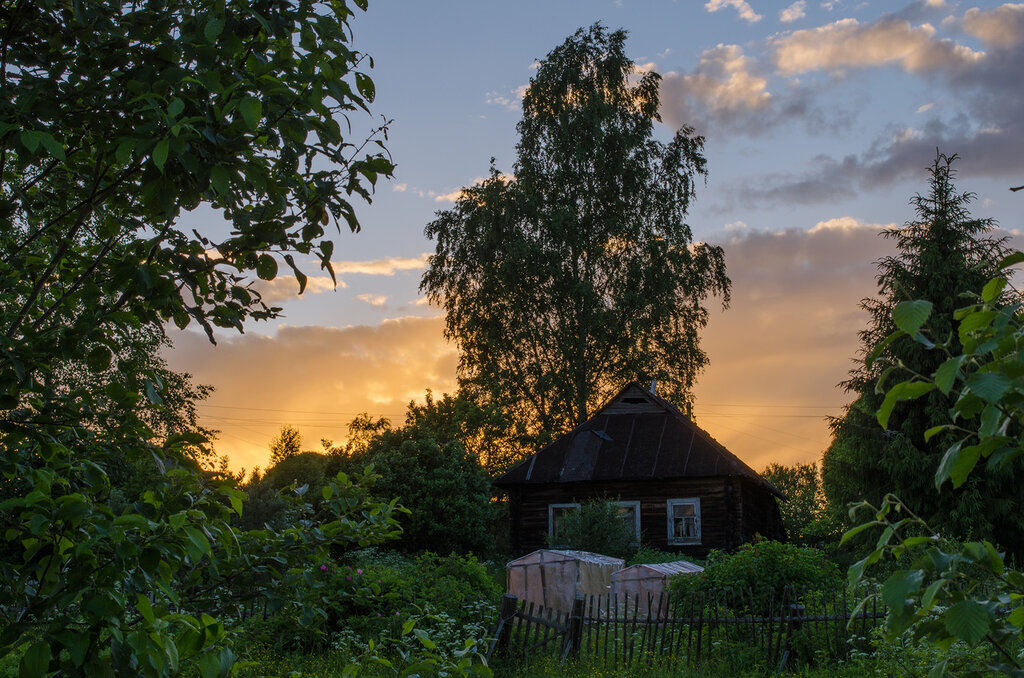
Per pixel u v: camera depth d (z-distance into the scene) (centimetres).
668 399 3250
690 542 2512
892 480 2172
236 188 298
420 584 1123
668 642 1052
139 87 274
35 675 210
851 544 2250
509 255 3166
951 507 2064
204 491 313
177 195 282
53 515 233
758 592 1127
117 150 253
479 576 1223
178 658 233
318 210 312
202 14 288
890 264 2230
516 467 2719
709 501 2525
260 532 356
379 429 3156
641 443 2672
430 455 2636
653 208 3388
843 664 895
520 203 3225
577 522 2305
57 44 298
